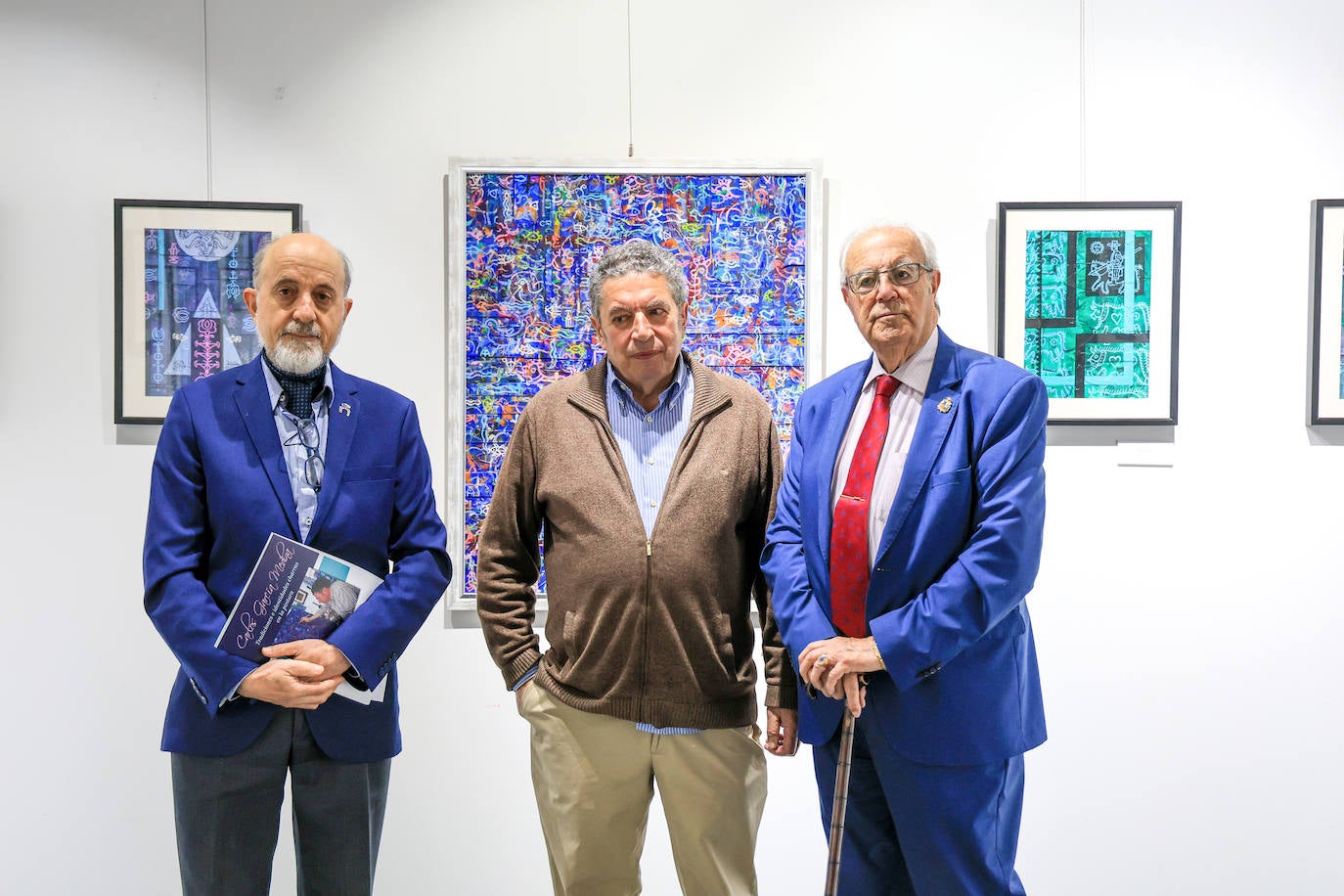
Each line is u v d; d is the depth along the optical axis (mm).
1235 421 2525
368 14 2490
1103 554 2521
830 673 1683
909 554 1722
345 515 1812
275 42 2482
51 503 2441
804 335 2482
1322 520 2529
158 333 2439
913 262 1763
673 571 1825
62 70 2451
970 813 1710
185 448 1791
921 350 1820
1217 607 2523
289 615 1740
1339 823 2514
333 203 2490
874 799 1849
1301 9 2533
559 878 1964
